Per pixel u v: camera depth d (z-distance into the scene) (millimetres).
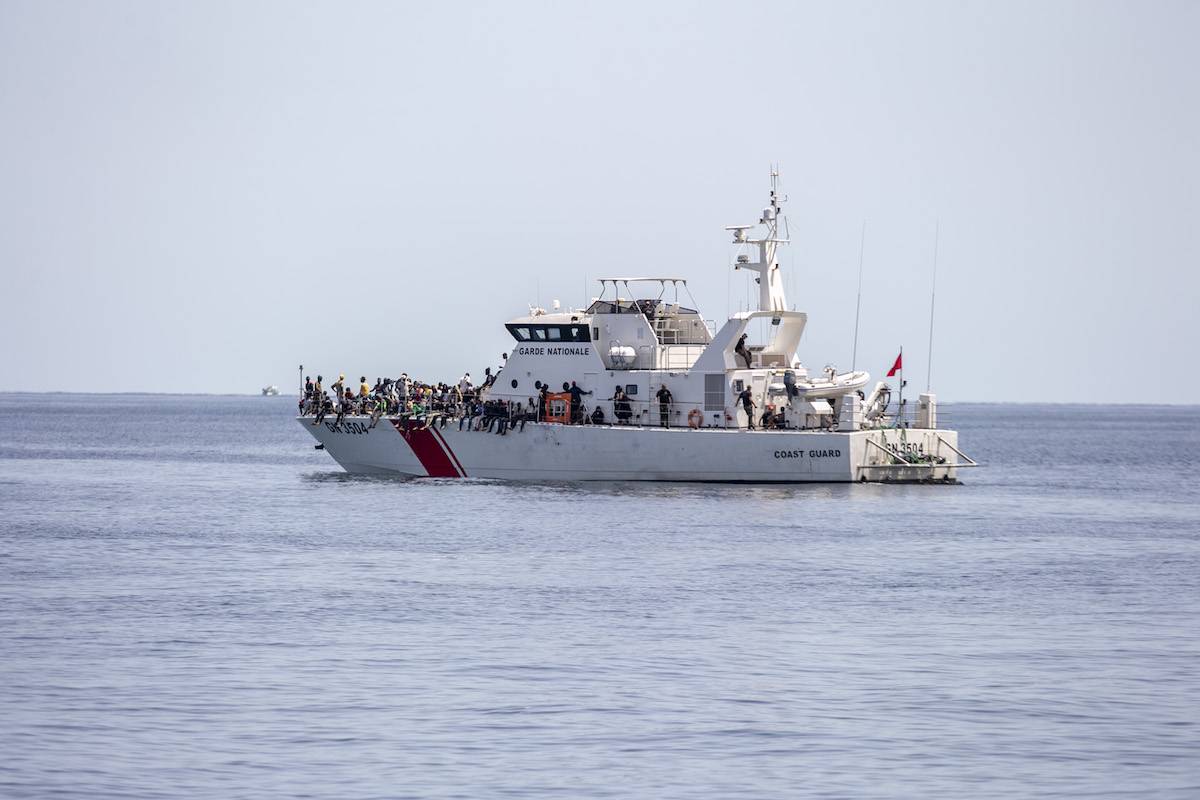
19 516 168000
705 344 183375
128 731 72562
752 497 166875
